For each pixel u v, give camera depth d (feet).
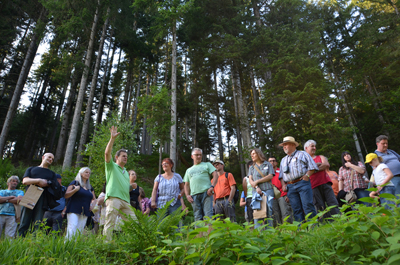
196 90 66.74
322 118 39.42
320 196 15.87
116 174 12.82
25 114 86.84
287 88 43.96
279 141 41.39
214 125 104.27
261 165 15.23
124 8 58.18
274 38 52.42
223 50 54.24
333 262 6.40
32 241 8.59
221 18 62.59
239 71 60.90
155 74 93.56
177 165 69.00
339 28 71.26
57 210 16.78
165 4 47.67
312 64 46.32
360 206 6.48
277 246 6.39
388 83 58.85
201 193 15.97
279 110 43.47
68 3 49.57
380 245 5.70
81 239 9.21
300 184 13.76
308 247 6.95
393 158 15.05
